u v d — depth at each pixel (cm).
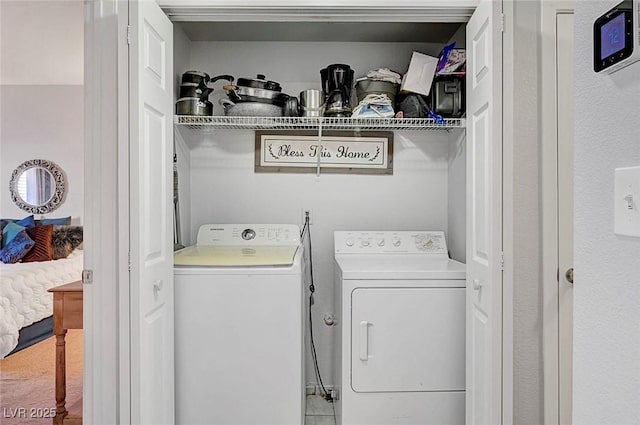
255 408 206
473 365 192
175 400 205
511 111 163
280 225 272
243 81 249
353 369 212
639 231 71
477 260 187
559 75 188
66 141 485
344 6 197
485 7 173
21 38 334
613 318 78
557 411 188
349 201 285
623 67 75
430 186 285
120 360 161
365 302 212
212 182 282
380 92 252
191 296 206
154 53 178
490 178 167
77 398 277
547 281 187
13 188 486
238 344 206
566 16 187
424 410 212
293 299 207
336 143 284
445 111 241
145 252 169
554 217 188
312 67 285
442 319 213
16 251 409
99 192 167
